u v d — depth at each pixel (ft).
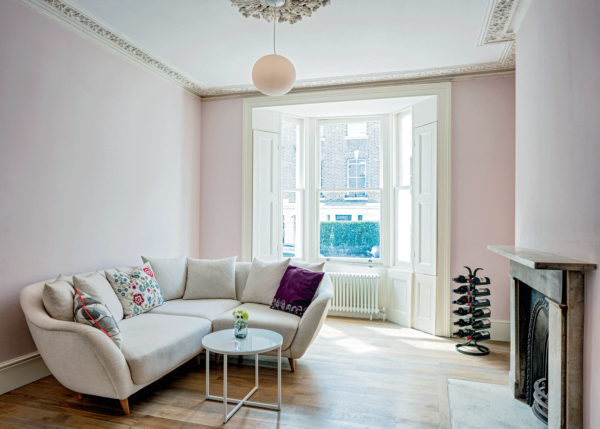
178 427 7.97
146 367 8.50
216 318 11.15
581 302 6.21
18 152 9.58
